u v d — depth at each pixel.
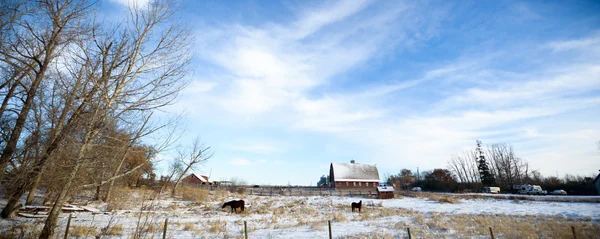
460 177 81.56
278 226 18.12
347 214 25.80
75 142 11.22
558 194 51.06
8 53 11.18
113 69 12.27
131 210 23.80
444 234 14.62
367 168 68.19
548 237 13.55
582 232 14.38
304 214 25.44
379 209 29.88
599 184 49.19
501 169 75.94
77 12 12.22
